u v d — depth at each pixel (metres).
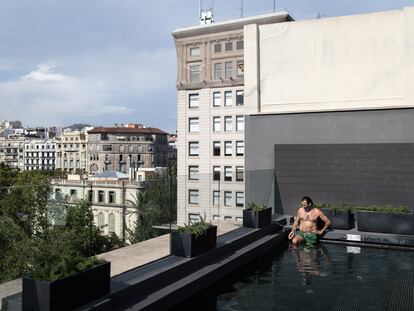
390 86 11.91
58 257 4.87
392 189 11.36
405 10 11.69
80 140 134.50
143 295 5.21
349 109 11.98
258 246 8.45
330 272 7.25
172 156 147.25
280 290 6.29
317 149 12.34
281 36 13.33
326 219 9.90
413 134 11.23
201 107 62.09
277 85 13.37
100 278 4.50
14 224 4.67
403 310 5.38
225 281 6.77
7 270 4.47
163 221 7.65
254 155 13.40
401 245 9.10
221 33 59.91
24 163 152.75
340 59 12.53
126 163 127.56
